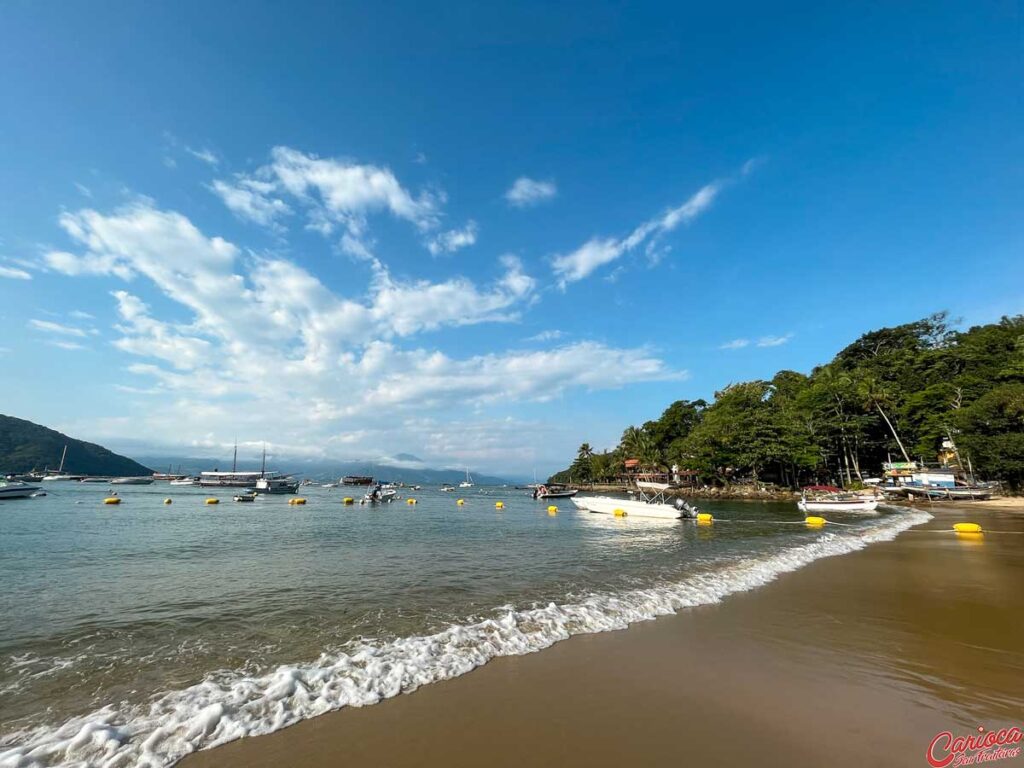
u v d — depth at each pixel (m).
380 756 4.55
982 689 6.19
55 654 7.56
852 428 60.41
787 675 6.59
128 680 6.51
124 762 4.51
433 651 7.37
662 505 36.34
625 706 5.63
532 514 45.97
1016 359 51.22
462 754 4.59
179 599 11.09
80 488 101.75
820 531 26.62
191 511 45.84
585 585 12.45
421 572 14.53
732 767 4.39
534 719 5.30
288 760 4.48
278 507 55.69
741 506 50.09
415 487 159.62
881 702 5.79
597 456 129.62
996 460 43.72
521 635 8.16
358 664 6.83
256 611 10.02
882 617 9.45
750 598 10.98
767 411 67.56
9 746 4.83
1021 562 15.94
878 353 74.88
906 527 27.91
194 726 5.04
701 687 6.18
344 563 16.34
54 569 15.15
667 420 92.56
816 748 4.75
